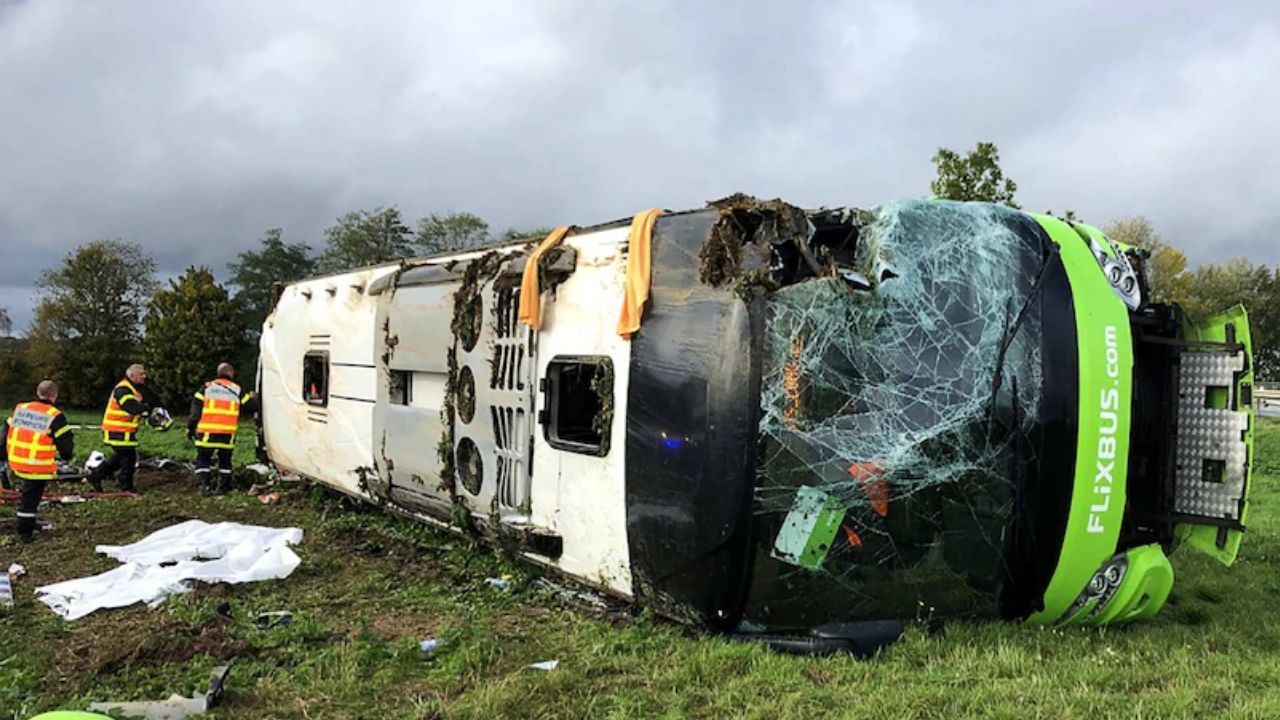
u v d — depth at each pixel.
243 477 12.16
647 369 5.11
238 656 4.85
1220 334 5.25
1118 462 4.91
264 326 11.86
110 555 7.35
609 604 5.71
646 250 5.23
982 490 4.71
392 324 8.12
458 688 4.43
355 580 6.71
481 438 6.70
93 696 4.35
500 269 6.56
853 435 4.59
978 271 4.85
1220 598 6.21
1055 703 3.87
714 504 4.70
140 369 11.30
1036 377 4.78
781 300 4.65
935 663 4.45
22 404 8.13
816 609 4.72
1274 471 14.87
